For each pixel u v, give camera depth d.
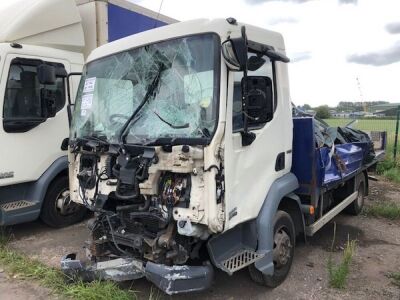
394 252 5.51
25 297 4.20
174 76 3.70
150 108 3.78
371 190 9.56
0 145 5.58
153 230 3.69
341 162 5.75
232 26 3.65
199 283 3.45
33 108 5.97
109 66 4.28
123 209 3.71
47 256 5.35
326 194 5.68
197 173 3.31
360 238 6.09
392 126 12.59
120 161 3.69
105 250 4.14
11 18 6.09
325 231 6.42
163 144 3.49
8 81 5.65
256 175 3.93
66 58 6.47
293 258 5.07
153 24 7.79
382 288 4.43
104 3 6.73
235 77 3.61
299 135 4.81
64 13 6.51
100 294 3.91
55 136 6.23
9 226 6.62
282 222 4.40
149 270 3.48
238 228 3.96
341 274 4.48
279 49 4.45
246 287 4.43
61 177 6.46
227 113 3.42
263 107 3.74
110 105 4.17
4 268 4.89
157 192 3.49
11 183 5.73
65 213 6.52
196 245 3.61
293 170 4.88
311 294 4.28
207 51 3.53
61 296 4.13
